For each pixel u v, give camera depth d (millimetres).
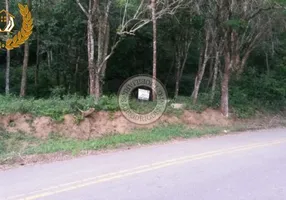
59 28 21219
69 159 9539
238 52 23859
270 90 23234
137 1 18141
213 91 19984
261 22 22922
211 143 12680
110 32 21047
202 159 9680
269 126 19094
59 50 23438
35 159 9445
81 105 13586
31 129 11945
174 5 18500
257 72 26688
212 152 10766
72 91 23047
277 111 22891
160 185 7145
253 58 29281
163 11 16469
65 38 21641
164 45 24422
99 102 14281
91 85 15422
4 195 6355
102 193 6559
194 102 18688
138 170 8305
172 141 13117
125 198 6320
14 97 14711
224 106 18641
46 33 21344
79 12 20266
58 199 6184
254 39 23938
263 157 10125
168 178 7672
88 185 7027
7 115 11852
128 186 7023
